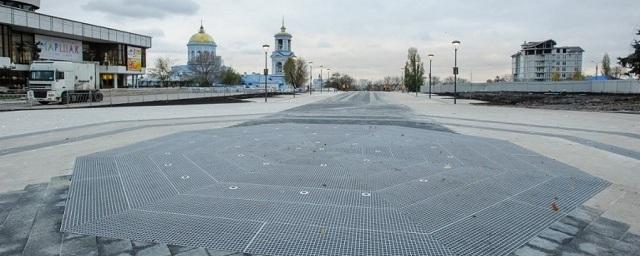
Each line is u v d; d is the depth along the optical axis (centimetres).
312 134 1416
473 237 510
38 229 540
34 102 3756
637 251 473
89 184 753
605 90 5803
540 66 12975
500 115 2333
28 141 1287
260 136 1368
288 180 774
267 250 473
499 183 754
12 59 6234
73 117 2206
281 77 12300
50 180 793
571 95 5216
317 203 636
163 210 606
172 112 2595
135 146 1173
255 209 609
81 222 560
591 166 916
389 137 1340
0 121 1966
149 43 9319
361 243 490
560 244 493
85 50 8056
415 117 2164
